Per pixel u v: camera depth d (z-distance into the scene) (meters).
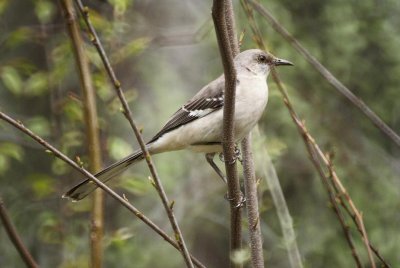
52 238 9.51
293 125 12.74
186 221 13.39
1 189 12.42
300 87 12.90
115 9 9.39
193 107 8.85
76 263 8.88
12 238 6.06
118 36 9.65
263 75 9.02
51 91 9.56
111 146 9.02
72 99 8.88
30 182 9.50
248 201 6.84
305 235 12.66
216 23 5.84
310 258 12.48
